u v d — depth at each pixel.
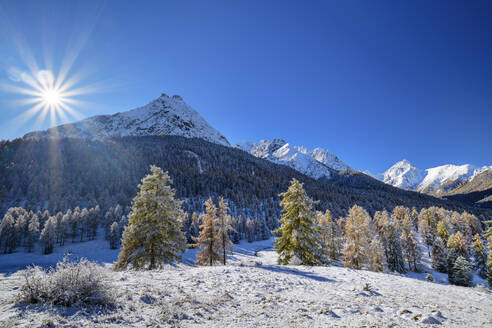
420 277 43.31
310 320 4.54
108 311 4.18
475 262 45.22
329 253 49.12
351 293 7.32
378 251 35.22
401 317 4.88
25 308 3.90
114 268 15.96
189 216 89.44
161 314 4.33
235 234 87.00
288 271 10.97
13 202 108.50
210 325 4.04
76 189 123.94
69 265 4.58
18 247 74.44
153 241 16.44
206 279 7.86
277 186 167.38
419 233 74.00
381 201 154.75
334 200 144.88
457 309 6.11
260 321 4.38
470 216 78.81
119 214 90.19
